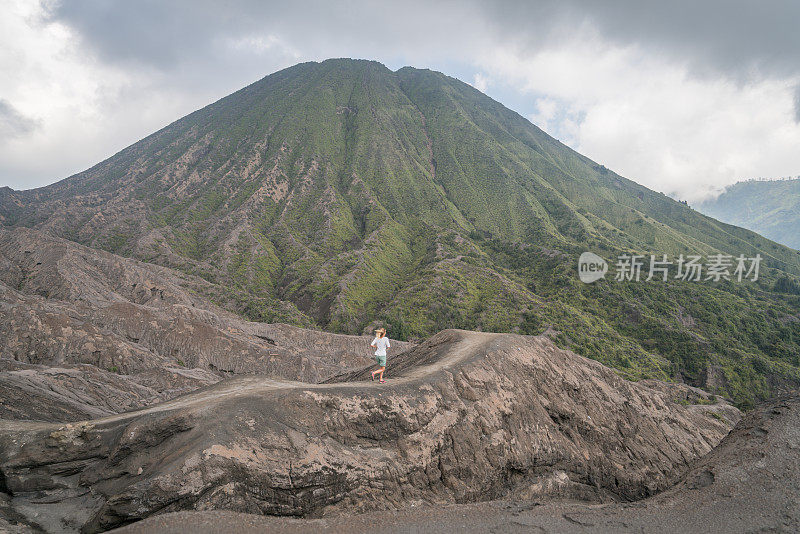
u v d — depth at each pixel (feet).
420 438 46.75
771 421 46.39
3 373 82.74
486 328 373.81
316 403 41.98
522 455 53.98
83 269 251.39
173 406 43.91
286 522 29.73
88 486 35.17
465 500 45.55
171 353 176.14
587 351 328.49
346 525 30.68
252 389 49.21
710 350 346.13
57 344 137.39
